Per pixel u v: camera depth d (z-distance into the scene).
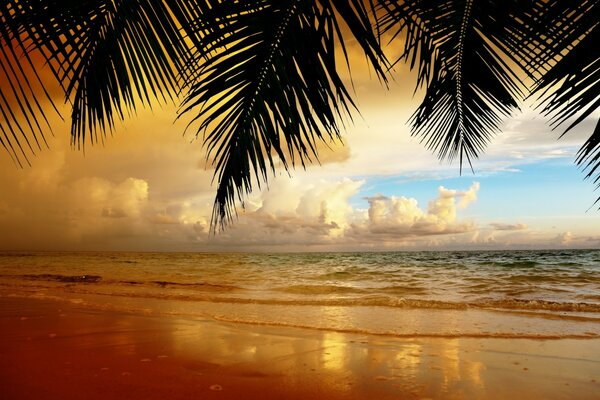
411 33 2.36
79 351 3.74
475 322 5.55
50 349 3.80
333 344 4.09
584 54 1.27
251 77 1.84
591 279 13.47
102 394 2.62
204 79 1.73
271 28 1.66
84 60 1.51
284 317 6.00
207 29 1.55
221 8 1.54
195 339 4.29
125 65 1.61
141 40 1.57
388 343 4.16
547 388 2.79
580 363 3.39
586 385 2.84
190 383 2.87
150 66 1.60
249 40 1.69
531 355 3.67
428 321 5.66
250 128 2.05
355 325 5.29
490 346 4.03
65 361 3.39
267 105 1.94
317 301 7.89
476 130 3.21
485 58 2.56
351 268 22.31
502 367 3.29
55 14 1.36
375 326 5.21
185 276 16.73
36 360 3.42
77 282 12.70
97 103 1.63
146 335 4.47
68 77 1.52
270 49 1.74
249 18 1.60
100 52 1.54
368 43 1.49
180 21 1.52
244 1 1.56
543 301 7.70
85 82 1.56
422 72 2.62
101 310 6.33
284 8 1.61
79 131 1.65
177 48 1.56
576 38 1.29
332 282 13.88
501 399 2.60
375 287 11.75
